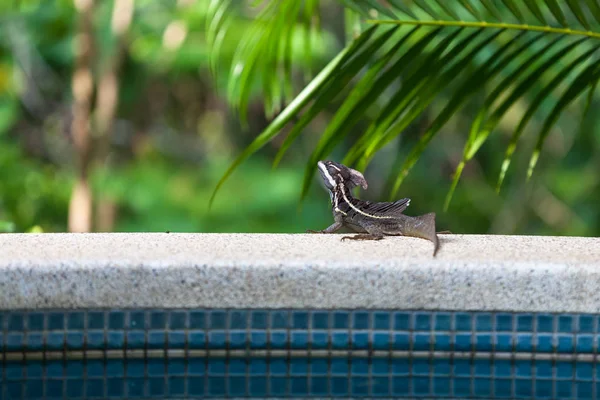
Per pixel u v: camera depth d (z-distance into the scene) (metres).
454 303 3.70
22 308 3.67
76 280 3.65
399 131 4.92
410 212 14.28
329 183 5.02
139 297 3.67
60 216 13.39
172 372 3.75
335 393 3.77
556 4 4.71
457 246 4.18
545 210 14.13
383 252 3.94
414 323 3.74
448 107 4.84
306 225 12.67
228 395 3.76
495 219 14.21
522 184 14.00
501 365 3.76
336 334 3.75
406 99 4.86
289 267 3.68
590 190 13.39
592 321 3.73
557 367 3.75
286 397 3.77
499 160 13.98
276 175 13.17
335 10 13.70
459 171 4.92
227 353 3.76
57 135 14.34
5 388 3.69
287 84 5.68
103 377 3.73
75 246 4.07
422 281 3.68
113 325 3.72
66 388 3.71
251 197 12.95
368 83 4.88
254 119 14.43
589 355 3.74
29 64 13.71
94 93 13.16
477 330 3.74
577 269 3.67
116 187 12.62
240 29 11.85
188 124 15.19
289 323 3.74
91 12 12.17
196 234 4.62
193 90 15.12
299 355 3.76
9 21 13.27
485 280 3.68
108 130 12.62
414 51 4.82
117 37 12.57
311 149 14.20
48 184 13.28
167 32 13.05
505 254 3.91
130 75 13.77
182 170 13.94
